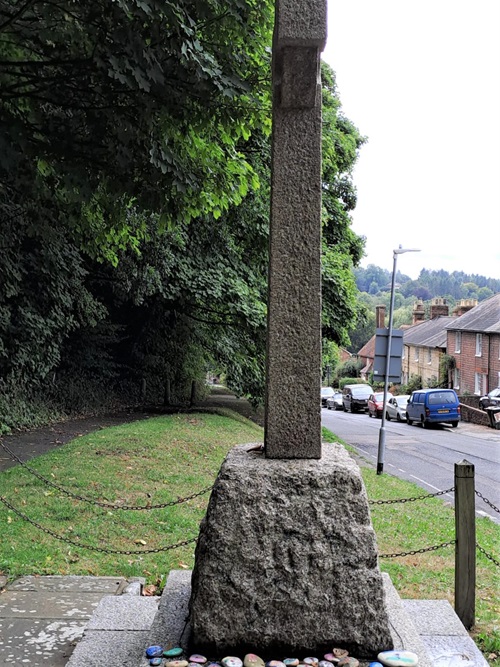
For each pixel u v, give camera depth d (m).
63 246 13.74
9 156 6.54
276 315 3.24
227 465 3.09
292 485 3.00
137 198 7.48
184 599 3.41
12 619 4.25
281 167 3.26
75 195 7.75
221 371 20.66
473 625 4.72
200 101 6.87
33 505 7.05
